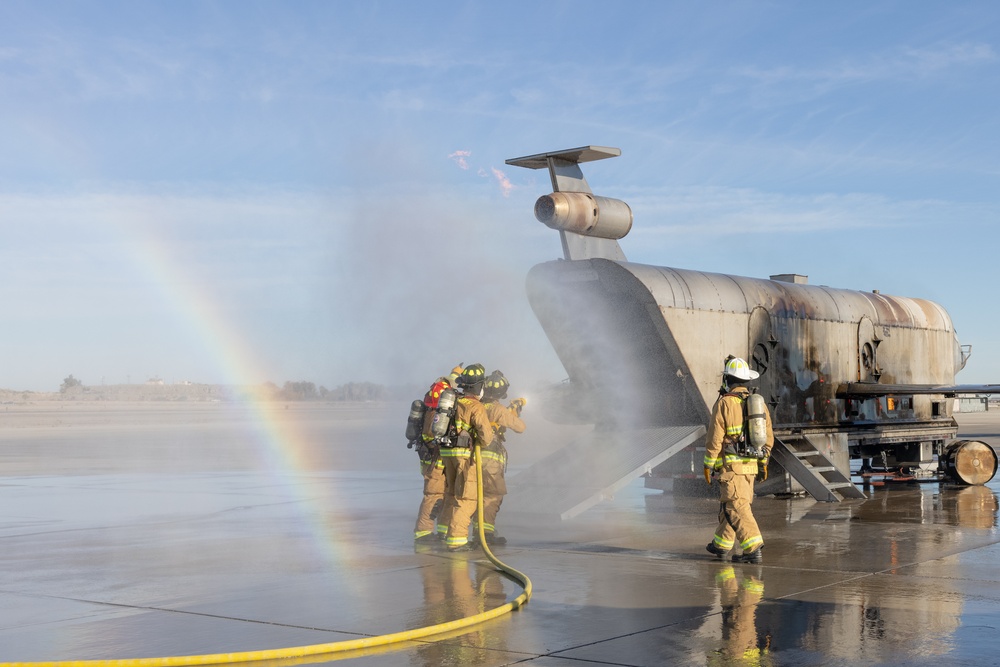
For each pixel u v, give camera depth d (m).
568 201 13.16
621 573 8.23
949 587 7.51
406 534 10.84
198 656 5.64
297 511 13.19
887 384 17.00
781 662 5.46
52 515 12.89
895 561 8.70
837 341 16.30
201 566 8.77
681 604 6.96
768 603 6.97
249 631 6.27
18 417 89.06
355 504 14.09
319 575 8.27
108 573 8.48
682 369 13.38
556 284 13.69
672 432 13.08
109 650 5.86
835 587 7.54
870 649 5.70
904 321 17.94
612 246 14.09
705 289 13.80
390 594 7.41
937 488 16.30
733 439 8.70
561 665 5.43
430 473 9.98
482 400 9.90
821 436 15.51
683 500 14.33
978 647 5.73
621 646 5.82
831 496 13.41
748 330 14.38
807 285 16.27
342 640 6.01
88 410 130.50
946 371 19.25
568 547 9.74
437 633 6.18
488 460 9.71
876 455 17.95
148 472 20.95
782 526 11.16
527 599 7.12
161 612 6.88
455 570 8.48
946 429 18.75
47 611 6.96
